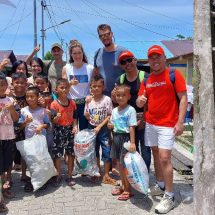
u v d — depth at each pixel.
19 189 4.97
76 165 5.05
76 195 4.73
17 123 4.96
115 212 4.25
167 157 4.23
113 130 4.73
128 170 4.35
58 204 4.48
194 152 2.81
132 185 4.39
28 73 6.47
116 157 4.71
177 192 4.82
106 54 5.27
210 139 2.74
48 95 5.43
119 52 5.21
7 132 4.57
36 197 4.69
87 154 4.98
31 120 4.84
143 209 4.31
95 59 5.42
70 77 5.40
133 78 4.76
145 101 4.38
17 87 5.15
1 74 4.61
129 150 4.45
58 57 6.11
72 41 5.42
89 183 5.14
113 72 5.22
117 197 4.65
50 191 4.87
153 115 4.34
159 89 4.24
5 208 4.30
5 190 4.68
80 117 5.45
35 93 4.93
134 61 4.71
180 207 4.34
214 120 2.74
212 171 2.75
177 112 4.26
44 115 4.99
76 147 5.00
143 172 4.37
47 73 6.46
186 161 6.13
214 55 2.78
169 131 4.23
